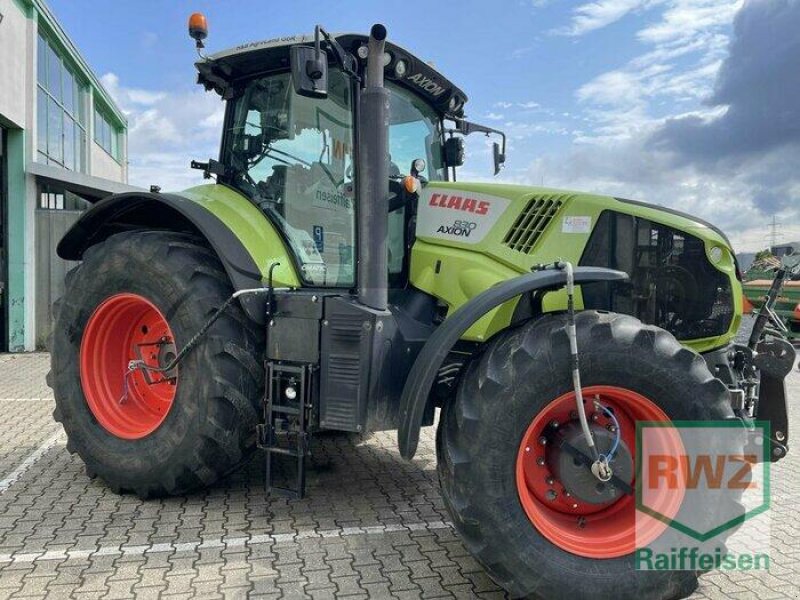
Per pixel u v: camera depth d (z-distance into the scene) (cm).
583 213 329
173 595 255
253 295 333
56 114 1334
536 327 255
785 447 306
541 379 245
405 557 293
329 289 350
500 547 241
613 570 246
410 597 258
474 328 325
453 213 355
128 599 252
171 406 350
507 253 335
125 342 397
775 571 289
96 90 1814
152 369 358
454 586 267
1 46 892
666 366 253
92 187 1111
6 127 970
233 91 394
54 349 396
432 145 434
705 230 327
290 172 366
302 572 277
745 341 342
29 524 324
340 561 288
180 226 420
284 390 330
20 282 991
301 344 321
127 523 327
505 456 243
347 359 308
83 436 377
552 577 241
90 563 282
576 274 262
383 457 446
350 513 345
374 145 309
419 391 262
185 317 344
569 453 254
